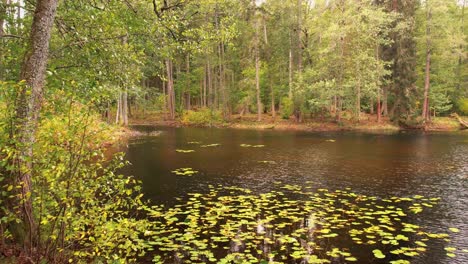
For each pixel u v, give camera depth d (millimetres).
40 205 4406
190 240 6859
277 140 25469
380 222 8055
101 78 7207
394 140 25453
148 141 24516
